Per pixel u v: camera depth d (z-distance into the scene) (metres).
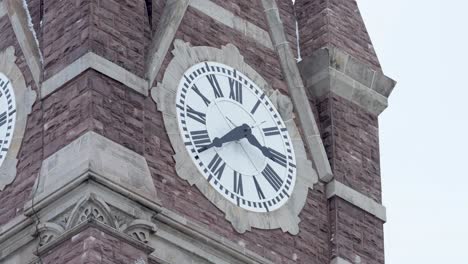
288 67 71.19
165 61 68.12
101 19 67.31
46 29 68.44
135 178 65.00
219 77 69.19
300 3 73.50
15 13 69.62
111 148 65.12
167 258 65.06
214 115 68.44
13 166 67.06
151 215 64.94
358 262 69.31
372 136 72.12
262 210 67.88
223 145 68.06
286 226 68.25
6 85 68.69
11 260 65.25
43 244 64.25
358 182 70.75
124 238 64.00
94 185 64.12
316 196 69.62
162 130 67.00
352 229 69.75
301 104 70.75
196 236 65.81
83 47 66.75
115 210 64.19
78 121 65.62
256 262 66.88
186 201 66.25
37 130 67.06
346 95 71.94
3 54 69.31
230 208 67.12
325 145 70.75
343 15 73.19
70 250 63.59
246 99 69.50
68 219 64.00
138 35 67.94
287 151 69.62
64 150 65.38
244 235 67.06
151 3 69.38
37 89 67.62
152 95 67.25
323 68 71.56
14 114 68.00
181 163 66.81
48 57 67.81
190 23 69.44
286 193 68.81
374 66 72.94
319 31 72.50
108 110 65.88
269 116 69.81
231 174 67.81
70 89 66.44
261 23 71.56
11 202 66.38
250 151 68.62
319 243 68.94
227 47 69.94
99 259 63.19
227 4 70.81
